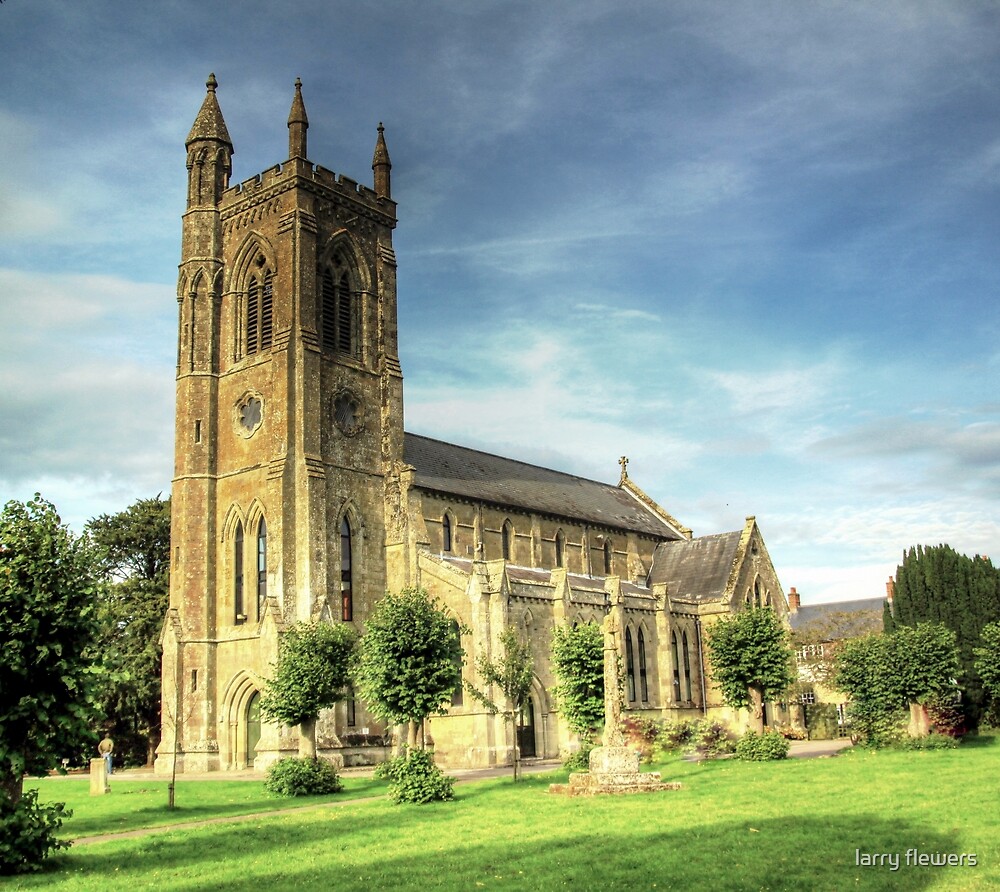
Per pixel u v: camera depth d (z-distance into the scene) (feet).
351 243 299.58
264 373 279.08
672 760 225.76
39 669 111.65
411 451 311.47
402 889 88.43
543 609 273.95
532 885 88.28
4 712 108.78
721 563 361.71
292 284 278.46
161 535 352.28
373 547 282.97
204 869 102.58
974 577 288.51
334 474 276.00
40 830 107.24
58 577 115.65
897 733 228.43
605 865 95.30
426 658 179.83
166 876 99.66
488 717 246.88
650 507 415.23
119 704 310.24
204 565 276.41
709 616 340.59
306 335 276.21
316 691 197.98
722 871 91.30
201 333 291.99
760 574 366.43
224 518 279.90
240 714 265.13
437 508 293.84
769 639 239.09
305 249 281.54
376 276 307.58
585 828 118.21
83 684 113.29
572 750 256.32
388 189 317.22
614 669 160.35
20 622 109.91
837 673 287.89
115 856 113.91
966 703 278.46
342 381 286.05
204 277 295.69
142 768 324.60
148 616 323.37
